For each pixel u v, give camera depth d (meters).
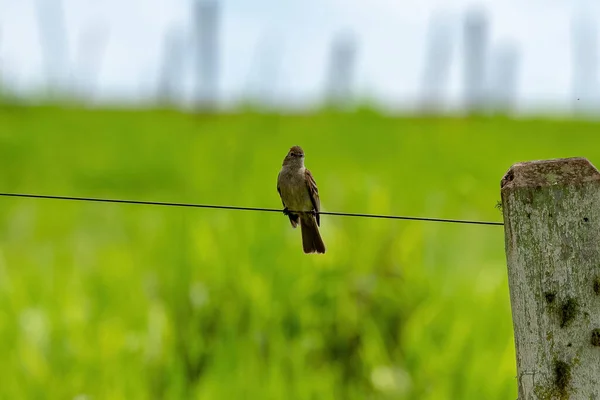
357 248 13.68
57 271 15.99
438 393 12.01
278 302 13.06
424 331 12.92
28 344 12.75
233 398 11.64
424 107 68.62
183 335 12.89
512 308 6.76
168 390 12.32
